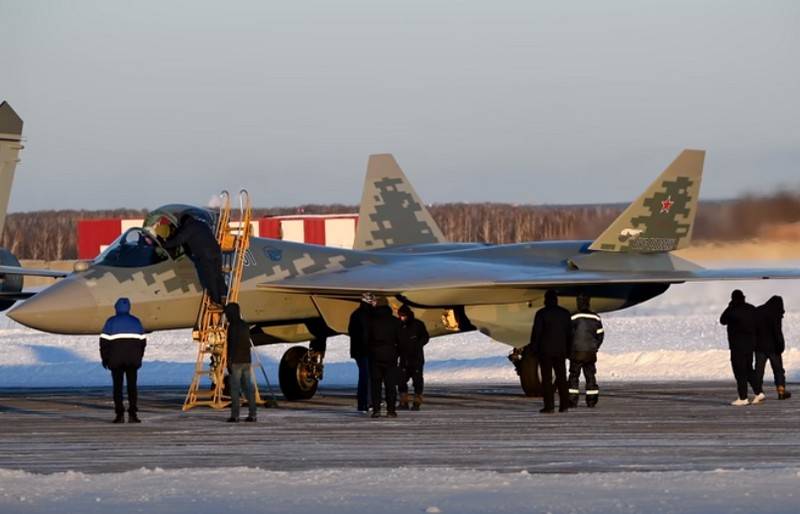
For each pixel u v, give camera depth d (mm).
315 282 83062
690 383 93625
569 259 97750
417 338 75000
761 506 35750
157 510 36219
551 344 71125
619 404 76812
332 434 60875
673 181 101375
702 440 56531
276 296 84188
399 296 85188
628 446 54312
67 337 155375
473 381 101312
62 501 38000
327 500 37781
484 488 39875
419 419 68625
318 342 88812
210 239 78500
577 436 58812
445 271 89375
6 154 96625
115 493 39469
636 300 100438
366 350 72375
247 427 64938
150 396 88062
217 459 50812
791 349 115438
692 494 38062
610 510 35500
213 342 78375
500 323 89812
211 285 78375
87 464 49656
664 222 101250
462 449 53750
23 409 76875
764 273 96438
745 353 74500
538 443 55906
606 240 98500
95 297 76312
